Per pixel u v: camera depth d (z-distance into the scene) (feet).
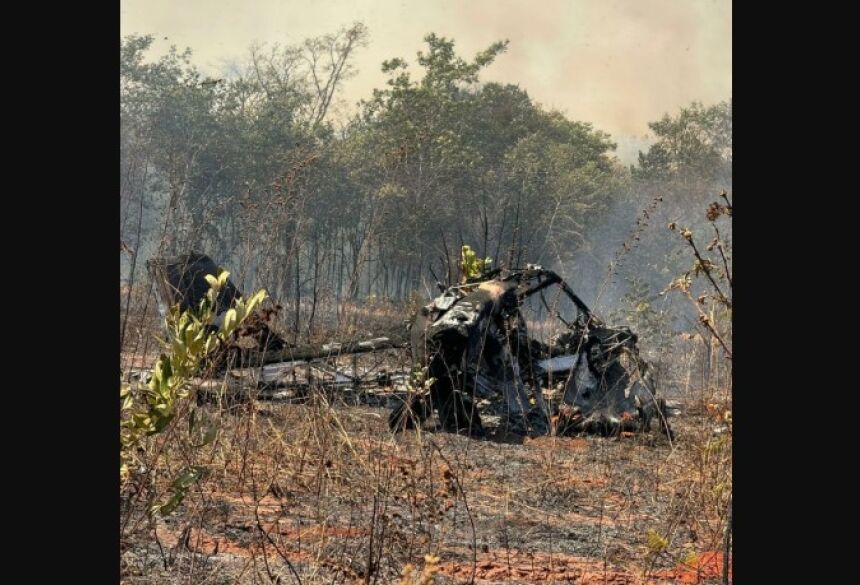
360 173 133.59
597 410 46.14
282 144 140.77
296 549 24.02
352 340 47.83
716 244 24.16
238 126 143.33
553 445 39.73
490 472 35.09
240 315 21.18
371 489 28.09
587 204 158.51
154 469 24.97
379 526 25.34
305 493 28.43
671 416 45.96
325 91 159.94
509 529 28.02
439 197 137.90
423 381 40.01
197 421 22.25
